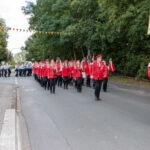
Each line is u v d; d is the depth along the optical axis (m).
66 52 32.97
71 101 10.08
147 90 13.38
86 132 5.68
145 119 6.83
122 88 14.65
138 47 20.11
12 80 23.03
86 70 16.11
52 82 13.00
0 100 10.19
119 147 4.68
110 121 6.63
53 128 6.07
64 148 4.69
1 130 5.46
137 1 13.06
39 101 10.21
